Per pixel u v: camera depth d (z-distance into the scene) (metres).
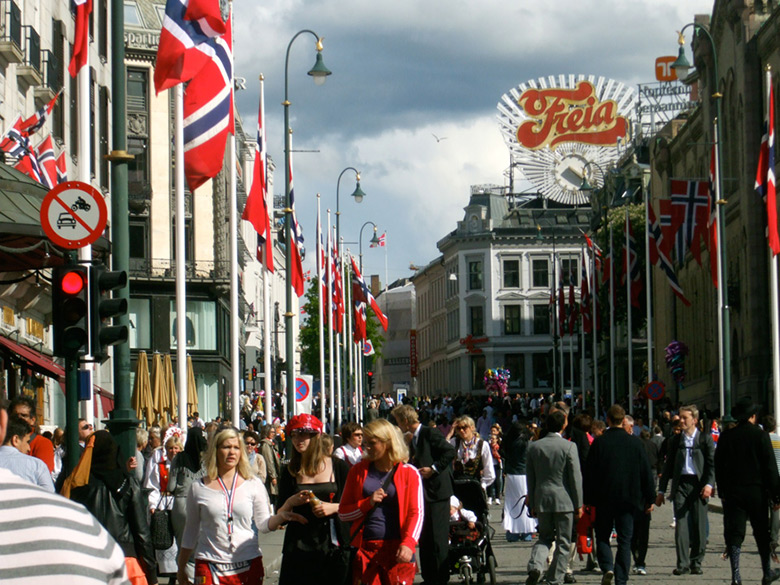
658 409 59.19
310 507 11.93
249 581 11.58
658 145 85.38
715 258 43.59
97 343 15.28
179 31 22.64
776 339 36.91
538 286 141.75
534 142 137.62
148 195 63.53
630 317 61.25
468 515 17.55
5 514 3.27
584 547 19.89
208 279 62.44
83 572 3.24
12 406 12.57
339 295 63.75
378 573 11.64
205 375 62.97
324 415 52.81
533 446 16.86
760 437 16.64
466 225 144.12
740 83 63.16
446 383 154.75
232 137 29.34
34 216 19.16
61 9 37.94
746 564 20.55
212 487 11.59
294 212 42.66
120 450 12.34
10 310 33.06
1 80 31.08
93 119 42.19
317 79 41.12
